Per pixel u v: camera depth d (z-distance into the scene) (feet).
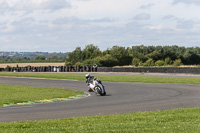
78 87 118.83
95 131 34.17
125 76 176.86
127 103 66.54
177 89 99.04
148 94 86.38
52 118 47.93
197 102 65.00
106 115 48.01
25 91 101.76
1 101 73.56
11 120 46.37
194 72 187.32
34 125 39.22
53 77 182.91
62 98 82.64
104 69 249.96
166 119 42.24
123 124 38.55
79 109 58.39
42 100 77.56
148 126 36.88
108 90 103.91
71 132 33.94
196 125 37.01
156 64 298.56
